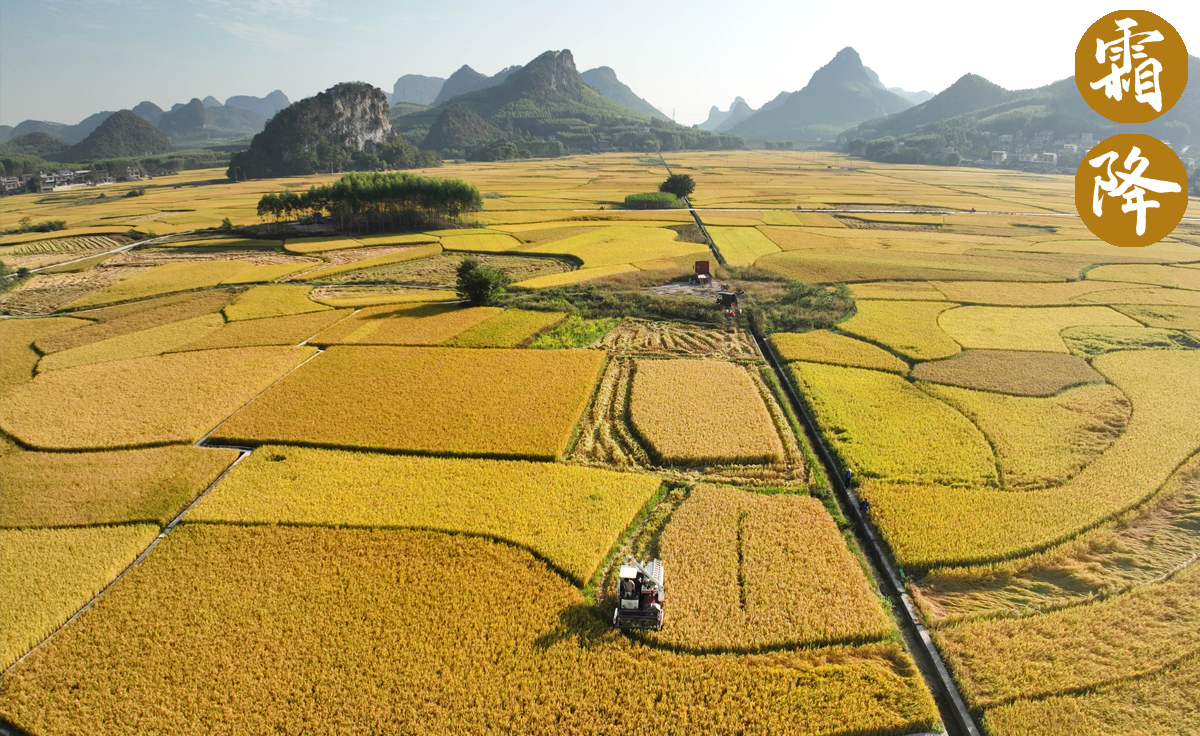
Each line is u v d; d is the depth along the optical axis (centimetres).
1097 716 2070
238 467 3584
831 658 2323
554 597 2581
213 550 2886
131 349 5606
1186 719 2039
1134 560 2798
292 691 2184
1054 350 5275
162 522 3123
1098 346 5381
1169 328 5828
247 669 2273
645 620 2408
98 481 3466
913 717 2073
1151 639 2355
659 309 6594
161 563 2811
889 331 5762
